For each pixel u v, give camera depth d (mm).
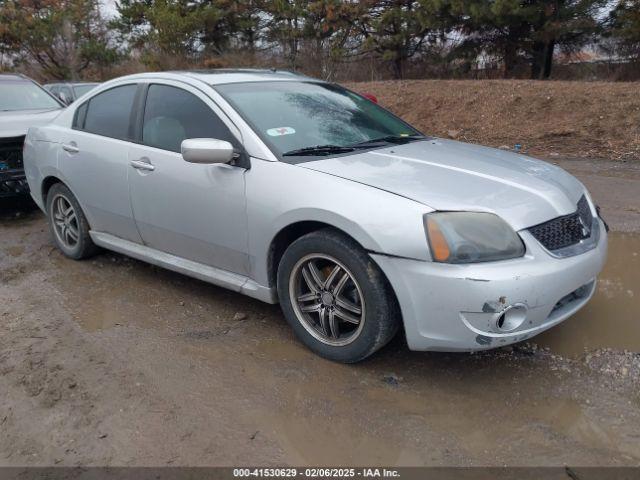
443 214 2971
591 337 3646
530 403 3014
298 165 3441
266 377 3311
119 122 4504
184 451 2750
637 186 7527
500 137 11297
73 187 4852
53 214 5297
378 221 3020
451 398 3078
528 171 3615
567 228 3219
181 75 4242
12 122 6727
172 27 23203
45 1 29016
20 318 4141
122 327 3955
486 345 2938
